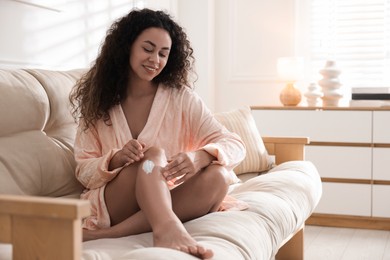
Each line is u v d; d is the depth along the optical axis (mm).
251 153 2938
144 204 1436
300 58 3979
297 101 3986
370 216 3637
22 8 2385
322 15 4266
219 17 4426
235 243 1475
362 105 3799
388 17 4156
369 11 4184
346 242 3248
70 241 958
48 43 2596
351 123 3676
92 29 3031
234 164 1771
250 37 4375
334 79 3924
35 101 1872
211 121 1858
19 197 1000
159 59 1744
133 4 3574
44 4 2533
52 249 969
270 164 3029
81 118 1830
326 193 3707
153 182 1458
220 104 4457
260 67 4363
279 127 3811
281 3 4301
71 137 2047
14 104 1790
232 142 1801
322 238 3346
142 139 1779
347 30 4238
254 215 1743
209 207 1669
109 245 1415
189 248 1302
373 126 3641
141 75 1755
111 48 1792
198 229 1516
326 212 3715
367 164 3646
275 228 1783
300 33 4301
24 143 1805
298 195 2193
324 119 3723
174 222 1381
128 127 1801
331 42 4266
